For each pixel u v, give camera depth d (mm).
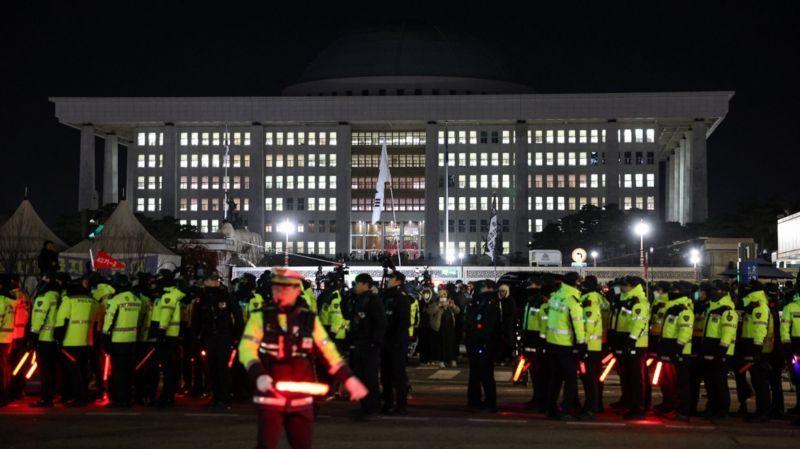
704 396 25859
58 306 20641
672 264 128000
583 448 15609
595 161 199625
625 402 20781
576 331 18297
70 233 122750
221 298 20109
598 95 196000
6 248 43062
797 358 19750
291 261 134125
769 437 17266
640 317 19234
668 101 195625
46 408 20406
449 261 152625
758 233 125375
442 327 34031
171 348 20562
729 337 19406
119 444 15500
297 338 9984
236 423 17969
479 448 15422
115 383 20391
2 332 20547
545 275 20219
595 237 160000
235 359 21688
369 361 18750
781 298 24828
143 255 46438
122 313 20203
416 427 17719
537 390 20578
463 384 27359
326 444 15688
